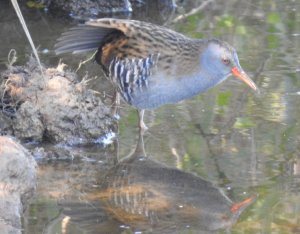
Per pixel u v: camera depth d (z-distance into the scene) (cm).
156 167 1027
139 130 1141
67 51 1173
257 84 1270
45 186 973
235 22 1587
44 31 1523
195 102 1226
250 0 1719
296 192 948
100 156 1068
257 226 873
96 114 1125
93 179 998
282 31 1536
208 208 915
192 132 1125
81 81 1191
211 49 1095
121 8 1661
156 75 1101
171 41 1109
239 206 920
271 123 1140
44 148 1087
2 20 1573
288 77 1296
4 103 1135
